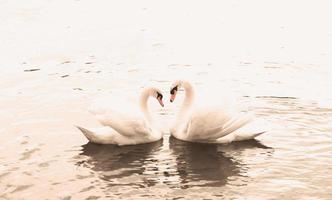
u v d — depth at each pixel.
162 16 28.58
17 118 14.59
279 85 17.61
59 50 22.02
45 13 29.03
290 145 12.85
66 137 13.35
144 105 13.73
